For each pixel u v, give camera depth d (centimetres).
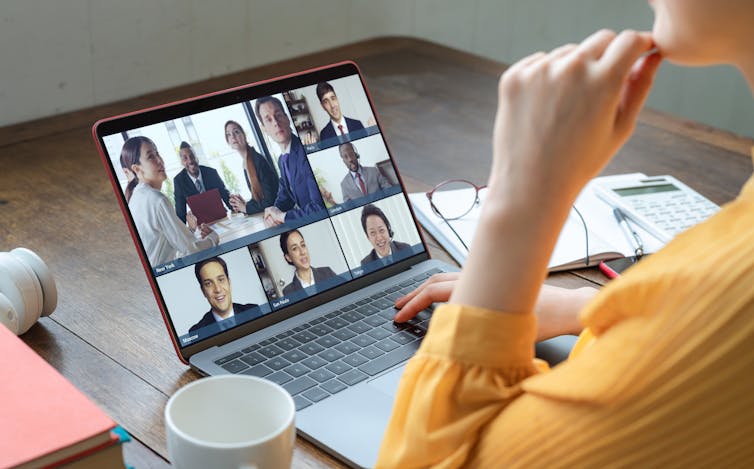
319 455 71
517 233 58
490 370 58
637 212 116
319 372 80
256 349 84
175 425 62
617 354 53
